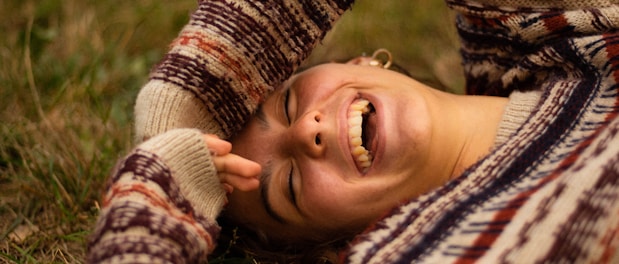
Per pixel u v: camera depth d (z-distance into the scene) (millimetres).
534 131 1437
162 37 2566
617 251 1209
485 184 1369
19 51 2361
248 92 1562
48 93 2250
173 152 1354
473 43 1804
